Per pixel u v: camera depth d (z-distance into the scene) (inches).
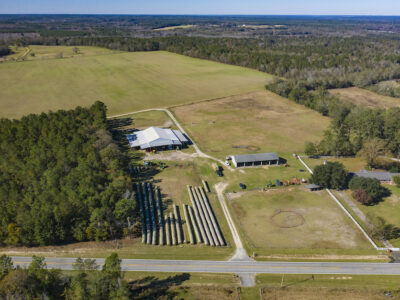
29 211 2706.7
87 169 3235.7
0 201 2864.2
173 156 4315.9
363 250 2640.3
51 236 2591.0
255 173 3895.2
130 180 3326.8
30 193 2962.6
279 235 2822.3
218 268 2438.5
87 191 2920.8
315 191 3511.3
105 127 4446.4
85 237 2704.2
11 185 3019.2
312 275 2385.6
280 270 2432.3
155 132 4653.1
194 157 4293.8
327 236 2807.6
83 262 2260.1
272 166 4077.3
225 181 3718.0
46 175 3144.7
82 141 3878.0
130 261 2480.3
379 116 4399.6
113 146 3855.8
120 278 2043.6
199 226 2891.2
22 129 4106.8
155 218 3034.0
